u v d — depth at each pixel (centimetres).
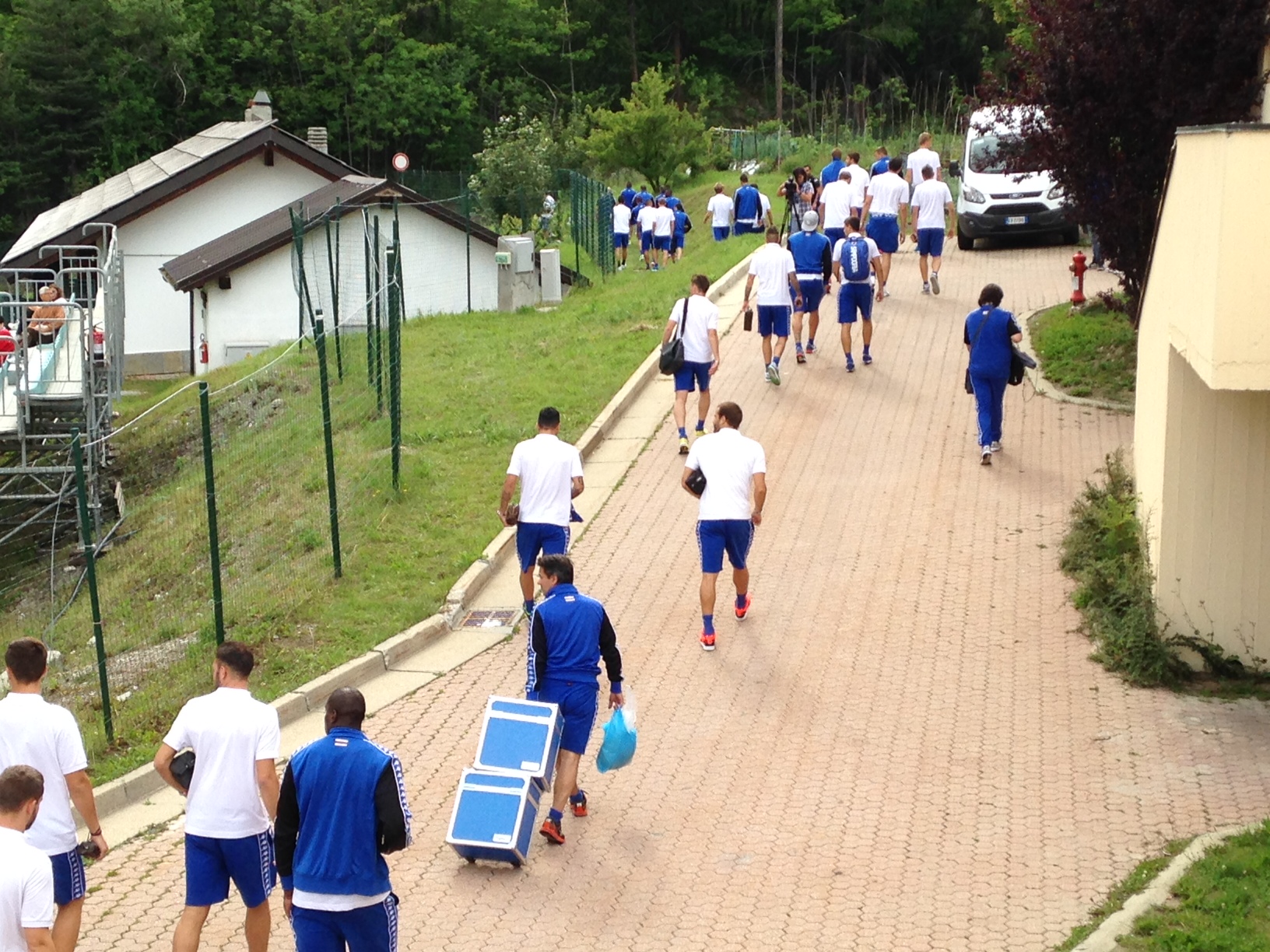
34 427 2128
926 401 1673
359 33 6544
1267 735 937
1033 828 815
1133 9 1534
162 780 928
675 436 1605
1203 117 1528
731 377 1802
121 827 874
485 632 1156
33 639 676
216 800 650
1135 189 1634
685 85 7444
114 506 1911
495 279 2891
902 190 2111
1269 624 1059
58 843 657
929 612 1145
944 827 822
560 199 4406
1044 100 1652
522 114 5281
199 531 1480
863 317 1795
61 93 5762
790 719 974
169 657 1141
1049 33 1622
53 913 563
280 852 609
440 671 1082
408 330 2336
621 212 3222
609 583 1226
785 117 7288
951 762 905
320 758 606
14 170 5644
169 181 3142
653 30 7762
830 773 895
